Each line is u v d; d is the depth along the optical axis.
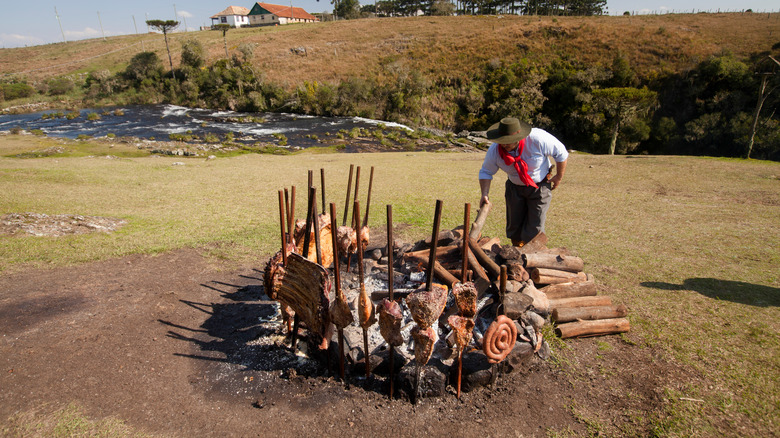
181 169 15.80
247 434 2.71
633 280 5.03
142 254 6.19
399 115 41.34
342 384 3.16
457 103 43.69
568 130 38.59
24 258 5.82
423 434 2.70
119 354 3.54
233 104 45.97
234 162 18.31
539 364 3.36
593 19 58.81
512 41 51.78
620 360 3.39
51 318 4.10
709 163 15.89
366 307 2.88
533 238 4.47
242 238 7.07
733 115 33.91
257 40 63.28
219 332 3.96
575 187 12.03
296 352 3.55
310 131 34.25
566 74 40.31
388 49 55.38
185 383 3.20
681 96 38.28
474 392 3.06
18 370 3.26
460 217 8.49
